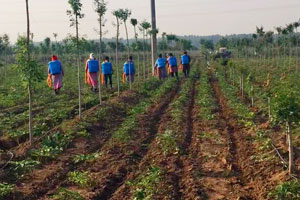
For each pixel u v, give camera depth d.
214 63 62.78
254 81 32.44
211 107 22.02
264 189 10.13
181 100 24.53
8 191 10.39
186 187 10.70
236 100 24.00
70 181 11.45
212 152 13.82
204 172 11.87
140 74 45.38
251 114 18.80
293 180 10.05
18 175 11.90
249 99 24.64
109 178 11.66
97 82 28.17
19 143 16.05
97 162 13.20
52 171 12.30
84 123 17.69
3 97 26.59
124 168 12.60
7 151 14.23
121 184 11.41
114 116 20.28
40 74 14.46
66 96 27.05
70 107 22.66
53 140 14.99
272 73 39.00
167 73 39.66
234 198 9.88
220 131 16.89
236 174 11.69
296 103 10.44
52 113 20.83
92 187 11.04
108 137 16.56
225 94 26.98
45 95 27.80
